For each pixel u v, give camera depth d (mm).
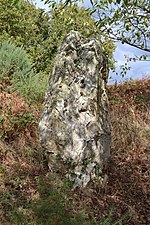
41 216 4324
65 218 4289
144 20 6000
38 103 8688
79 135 5832
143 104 8898
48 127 5949
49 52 13852
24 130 7168
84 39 6406
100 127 6020
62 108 5910
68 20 6582
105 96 6395
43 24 15273
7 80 9320
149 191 5789
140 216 5348
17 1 4176
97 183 5773
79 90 6016
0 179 5773
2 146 6582
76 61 6184
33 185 5629
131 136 6977
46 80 9859
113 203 5516
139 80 11070
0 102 7773
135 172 6172
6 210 5004
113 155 6500
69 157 5781
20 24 14945
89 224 4539
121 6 5637
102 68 6426
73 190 5590
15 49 10453
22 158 6309
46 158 6004
